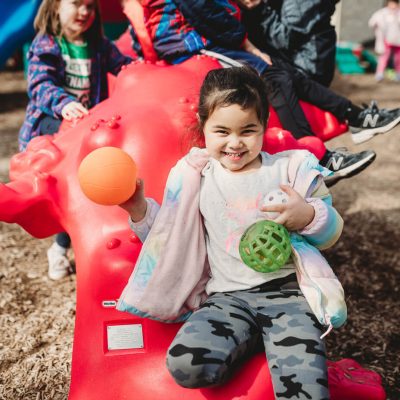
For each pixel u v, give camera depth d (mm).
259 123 1392
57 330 2256
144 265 1443
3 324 2301
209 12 1980
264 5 2451
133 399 1432
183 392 1396
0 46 4141
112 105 1846
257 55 2191
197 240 1484
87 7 2387
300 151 1526
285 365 1296
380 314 2434
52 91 2246
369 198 3930
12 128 5758
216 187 1481
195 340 1296
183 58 2020
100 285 1495
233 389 1354
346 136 5762
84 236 1604
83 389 1482
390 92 7945
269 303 1402
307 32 2410
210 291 1470
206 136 1425
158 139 1669
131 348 1488
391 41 8734
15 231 3254
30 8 4059
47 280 2670
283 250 1342
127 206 1452
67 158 1755
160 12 2021
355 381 1742
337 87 8242
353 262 2936
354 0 10711
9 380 1958
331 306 1361
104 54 2607
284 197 1419
